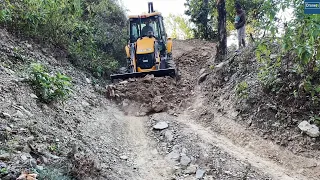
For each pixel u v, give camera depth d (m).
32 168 3.02
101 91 7.85
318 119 4.78
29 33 7.55
